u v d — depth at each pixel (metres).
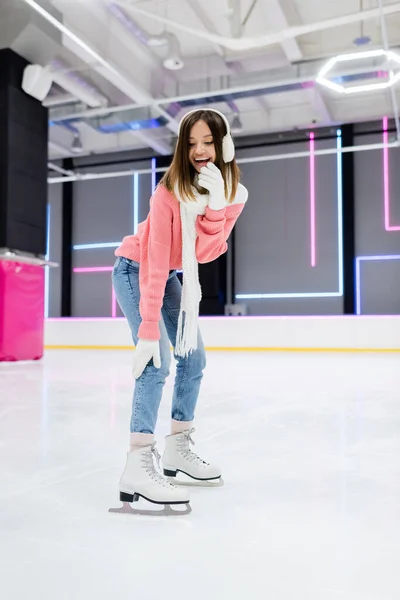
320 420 2.66
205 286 10.29
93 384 4.19
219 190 1.39
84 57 6.80
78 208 11.38
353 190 9.73
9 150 6.30
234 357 7.25
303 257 10.05
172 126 8.88
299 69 7.09
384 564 1.06
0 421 2.64
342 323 8.52
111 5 6.46
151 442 1.44
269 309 10.23
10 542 1.18
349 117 9.49
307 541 1.18
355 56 6.06
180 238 1.48
